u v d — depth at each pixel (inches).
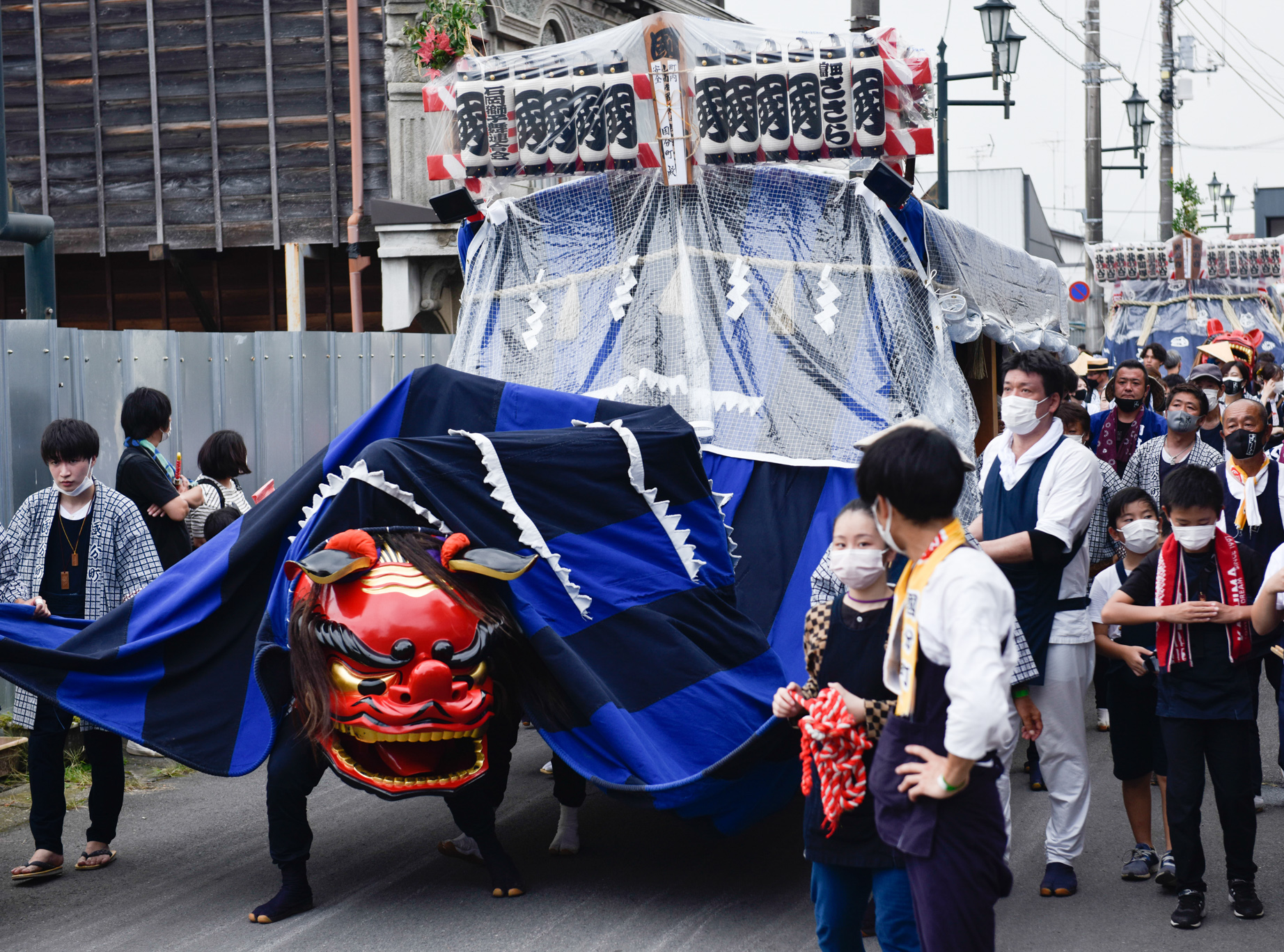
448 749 192.9
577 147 278.1
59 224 577.6
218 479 310.0
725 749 201.9
